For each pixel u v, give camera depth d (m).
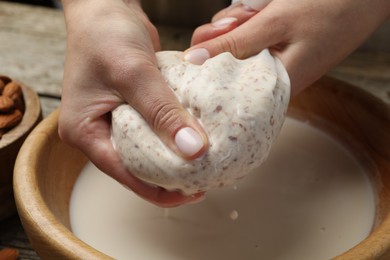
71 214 0.49
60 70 0.71
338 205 0.50
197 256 0.46
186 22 0.82
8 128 0.53
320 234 0.48
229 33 0.46
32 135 0.49
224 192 0.51
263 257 0.46
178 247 0.47
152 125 0.41
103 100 0.44
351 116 0.55
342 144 0.56
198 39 0.48
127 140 0.42
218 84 0.42
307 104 0.57
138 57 0.43
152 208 0.50
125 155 0.42
